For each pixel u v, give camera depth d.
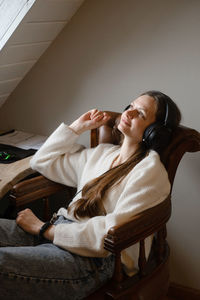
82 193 1.67
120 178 1.62
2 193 1.75
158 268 1.56
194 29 1.87
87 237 1.49
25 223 1.68
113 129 1.87
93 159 1.78
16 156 2.07
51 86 2.32
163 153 1.63
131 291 1.41
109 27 2.07
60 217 1.72
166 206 1.52
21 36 1.95
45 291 1.43
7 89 2.36
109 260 1.56
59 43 2.22
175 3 1.88
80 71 2.21
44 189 1.80
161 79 2.00
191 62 1.91
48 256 1.47
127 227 1.35
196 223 2.08
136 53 2.03
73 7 2.08
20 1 1.82
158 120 1.63
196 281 2.17
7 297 1.40
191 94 1.94
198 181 2.02
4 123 2.54
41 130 2.42
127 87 2.10
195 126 1.97
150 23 1.96
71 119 2.31
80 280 1.49
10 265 1.39
